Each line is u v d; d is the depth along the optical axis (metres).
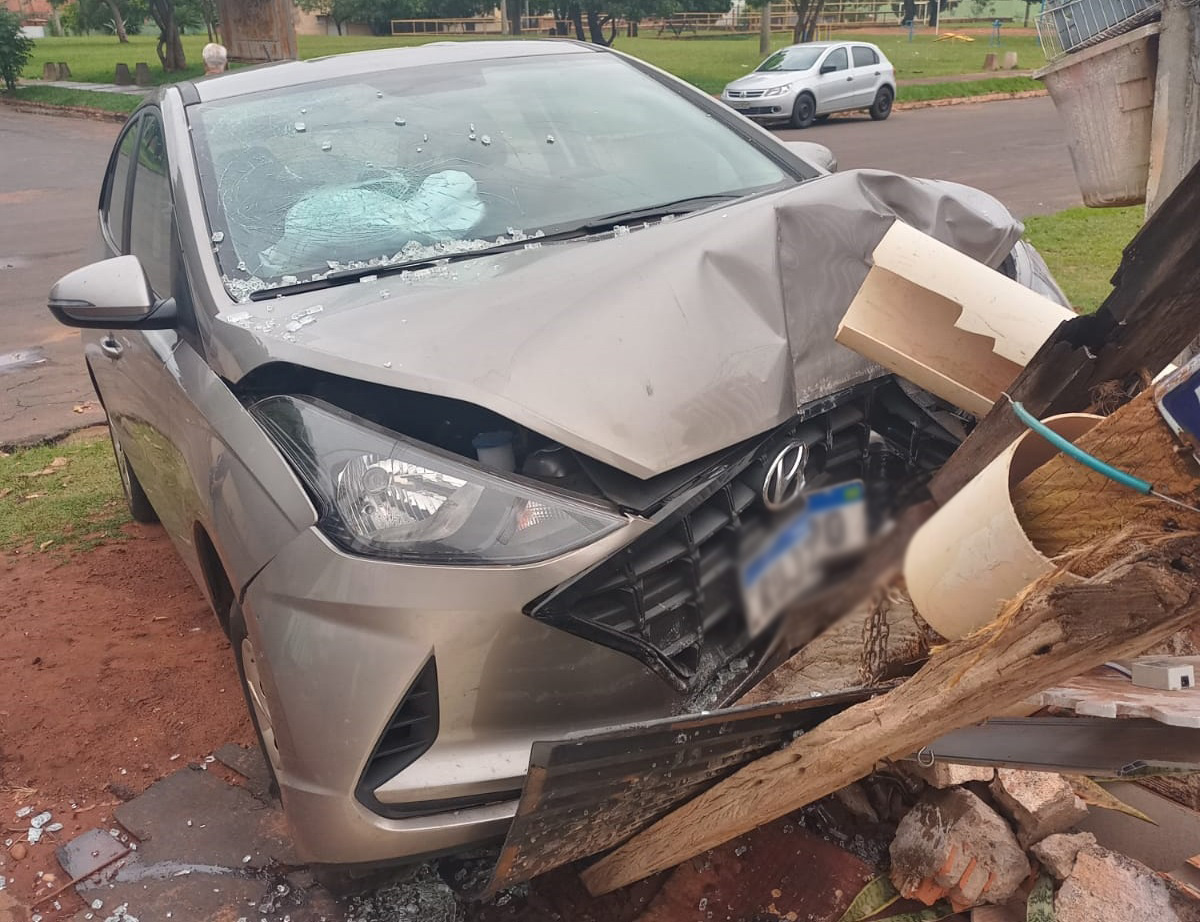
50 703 3.37
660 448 2.18
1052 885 2.28
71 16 66.88
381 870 2.26
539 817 1.87
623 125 3.64
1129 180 3.21
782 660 2.28
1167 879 2.21
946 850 2.28
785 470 2.30
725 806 2.10
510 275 2.66
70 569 4.32
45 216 13.58
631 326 2.35
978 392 2.19
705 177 3.47
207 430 2.56
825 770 1.92
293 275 2.84
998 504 1.59
